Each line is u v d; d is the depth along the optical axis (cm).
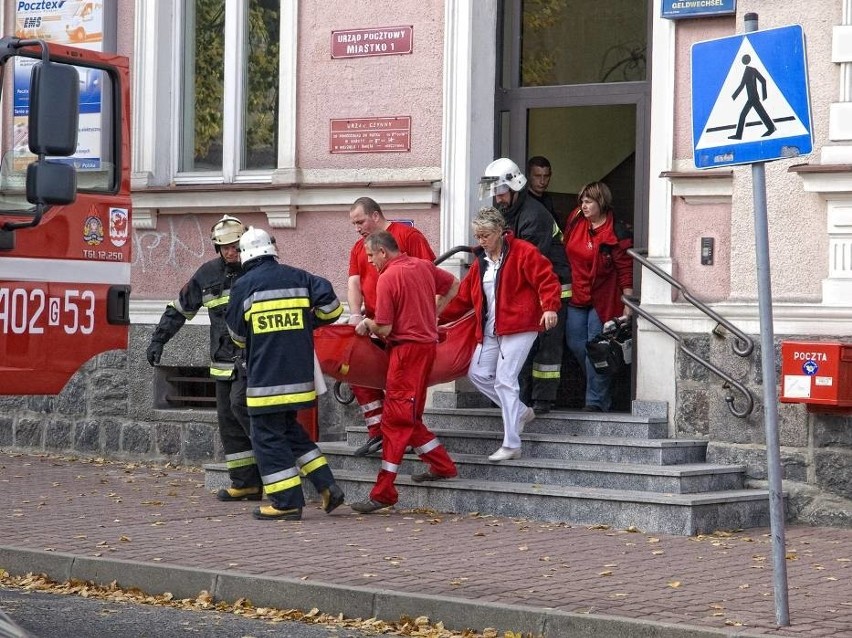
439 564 1029
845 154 1262
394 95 1548
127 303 1027
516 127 1550
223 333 1363
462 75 1505
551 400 1400
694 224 1362
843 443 1257
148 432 1672
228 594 974
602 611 870
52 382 978
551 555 1075
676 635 824
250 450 1359
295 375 1242
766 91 850
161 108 1697
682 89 1373
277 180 1594
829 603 903
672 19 1369
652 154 1384
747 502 1248
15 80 947
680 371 1357
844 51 1264
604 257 1421
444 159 1512
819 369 1231
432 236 1524
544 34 1546
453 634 882
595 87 1512
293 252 1603
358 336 1308
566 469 1295
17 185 955
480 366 1339
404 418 1280
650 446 1300
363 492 1352
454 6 1509
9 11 1747
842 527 1252
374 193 1548
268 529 1191
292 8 1605
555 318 1285
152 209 1672
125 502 1343
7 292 950
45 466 1631
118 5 1716
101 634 867
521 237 1366
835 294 1262
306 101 1598
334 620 925
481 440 1381
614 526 1223
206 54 1702
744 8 1322
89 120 1015
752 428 1305
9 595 995
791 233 1292
